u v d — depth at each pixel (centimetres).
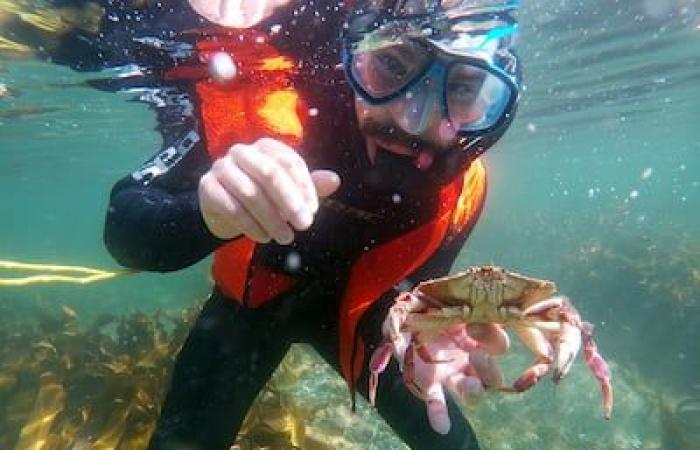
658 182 1476
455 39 43
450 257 58
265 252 50
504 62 48
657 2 178
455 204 53
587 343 39
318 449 93
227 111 43
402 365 36
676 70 283
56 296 424
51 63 141
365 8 45
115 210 38
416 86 43
